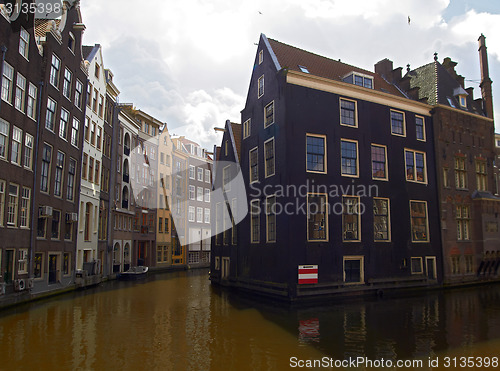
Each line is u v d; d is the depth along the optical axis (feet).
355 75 77.87
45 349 36.52
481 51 104.17
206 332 43.75
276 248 68.39
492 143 97.81
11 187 59.06
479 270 87.56
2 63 55.83
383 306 60.34
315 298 64.85
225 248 93.76
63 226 76.13
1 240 55.77
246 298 71.87
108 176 105.91
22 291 60.70
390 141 78.33
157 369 31.37
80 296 72.02
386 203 75.92
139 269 118.32
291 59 78.33
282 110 69.05
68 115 78.54
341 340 39.88
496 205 91.30
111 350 36.47
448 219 84.64
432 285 78.74
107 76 105.91
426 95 92.32
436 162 85.20
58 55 73.36
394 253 74.43
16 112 59.88
